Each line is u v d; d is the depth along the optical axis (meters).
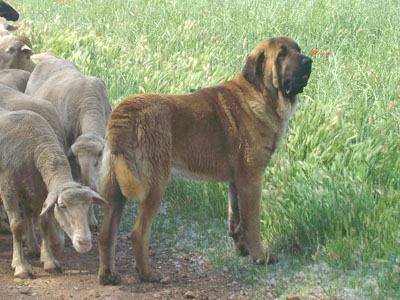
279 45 7.56
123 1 16.61
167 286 7.36
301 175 8.39
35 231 8.67
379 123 9.35
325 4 14.94
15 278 7.54
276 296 7.06
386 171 8.60
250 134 7.57
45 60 10.30
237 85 7.71
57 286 7.37
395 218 7.82
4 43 11.16
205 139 7.51
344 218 7.76
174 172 7.54
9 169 7.61
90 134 8.25
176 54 11.97
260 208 7.79
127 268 7.79
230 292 7.22
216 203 8.71
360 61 12.07
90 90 9.20
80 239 6.76
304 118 9.43
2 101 8.58
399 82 10.75
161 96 7.45
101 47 12.84
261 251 7.71
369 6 15.07
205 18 14.59
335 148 8.98
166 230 8.54
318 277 7.27
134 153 7.14
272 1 15.13
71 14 16.16
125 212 9.04
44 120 7.86
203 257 7.96
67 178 7.43
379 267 7.29
